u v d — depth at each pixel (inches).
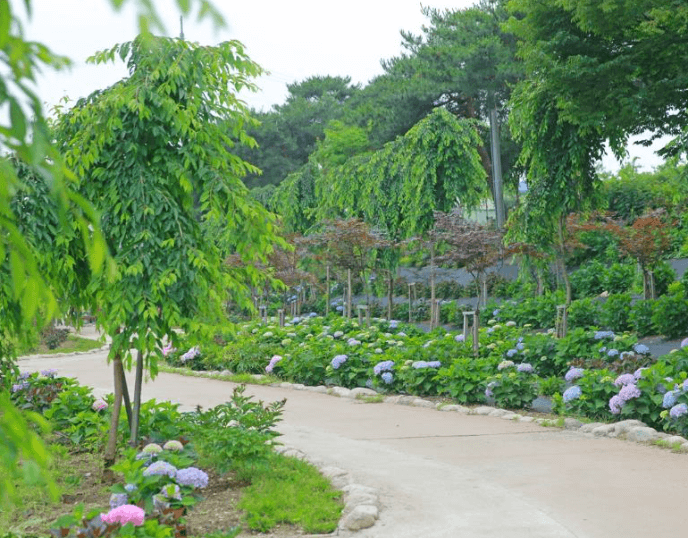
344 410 409.4
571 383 420.8
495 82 1235.9
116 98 247.3
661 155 527.8
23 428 49.5
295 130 2249.0
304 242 871.7
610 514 216.2
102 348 924.0
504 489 244.7
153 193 253.0
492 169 1395.2
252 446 248.5
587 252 965.8
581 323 669.9
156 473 206.5
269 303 1003.3
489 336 603.5
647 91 496.1
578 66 498.0
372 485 250.1
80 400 340.2
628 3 453.7
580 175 693.3
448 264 538.3
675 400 324.8
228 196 261.6
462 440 325.7
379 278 954.1
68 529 167.2
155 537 169.8
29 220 239.8
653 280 692.7
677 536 196.2
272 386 519.8
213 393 481.1
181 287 253.9
